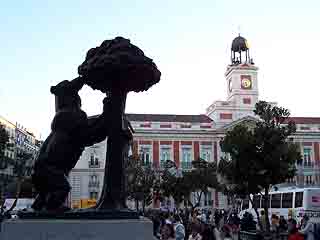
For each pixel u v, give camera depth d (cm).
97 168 5756
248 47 6588
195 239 1383
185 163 6022
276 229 2042
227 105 6316
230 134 2359
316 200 2461
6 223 584
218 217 2816
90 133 679
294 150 2266
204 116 6475
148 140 6072
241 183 2327
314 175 6078
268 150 2212
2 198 4088
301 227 1786
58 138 671
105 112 680
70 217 610
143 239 587
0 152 2881
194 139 6150
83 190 5694
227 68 6612
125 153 682
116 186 659
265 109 2306
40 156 670
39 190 666
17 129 7475
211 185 4384
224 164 2448
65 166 675
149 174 4416
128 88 693
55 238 579
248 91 6362
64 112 681
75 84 695
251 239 1922
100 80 672
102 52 648
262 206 2984
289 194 2669
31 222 583
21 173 4381
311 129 6275
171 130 6100
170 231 1572
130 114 6325
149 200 4362
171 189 4438
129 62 634
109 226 584
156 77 673
